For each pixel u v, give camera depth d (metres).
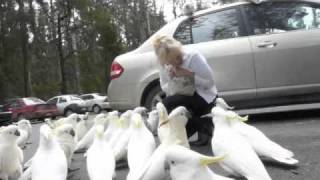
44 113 18.61
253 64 4.86
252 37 4.90
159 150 2.64
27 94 26.95
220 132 2.79
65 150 3.25
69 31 28.86
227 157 2.64
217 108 2.90
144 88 5.04
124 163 3.47
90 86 30.78
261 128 4.59
